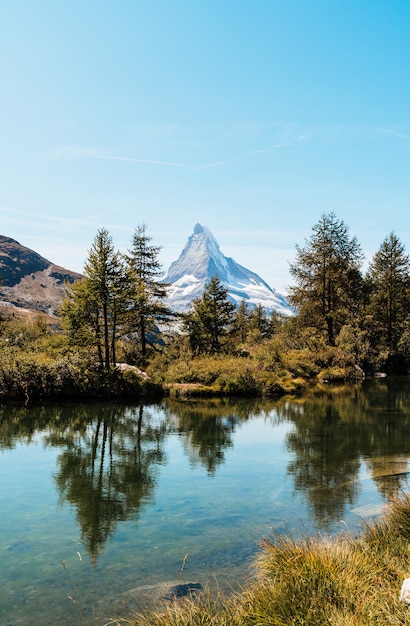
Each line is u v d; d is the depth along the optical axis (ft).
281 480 41.45
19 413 78.43
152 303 138.51
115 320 108.78
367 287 185.37
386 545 21.03
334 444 55.77
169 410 85.10
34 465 48.19
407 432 62.69
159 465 47.93
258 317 239.50
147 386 102.01
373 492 36.91
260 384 107.14
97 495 38.34
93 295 102.47
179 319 155.33
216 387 105.09
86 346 107.76
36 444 57.67
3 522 32.30
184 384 107.76
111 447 56.34
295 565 17.99
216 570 24.09
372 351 161.07
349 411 81.71
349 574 17.24
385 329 179.93
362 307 179.52
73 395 94.07
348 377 137.18
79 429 67.31
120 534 29.84
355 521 30.63
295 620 14.85
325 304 167.43
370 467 44.80
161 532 29.99
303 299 168.45
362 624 14.03
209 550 26.81
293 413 80.59
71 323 104.99
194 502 36.04
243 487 39.65
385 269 187.42
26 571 24.61
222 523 31.27
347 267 166.40
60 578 23.70
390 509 25.90
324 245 165.89
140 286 121.60
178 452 53.57
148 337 142.72
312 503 34.86
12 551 27.35
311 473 43.45
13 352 106.01
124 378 100.83
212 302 163.43
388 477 40.88
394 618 14.11
